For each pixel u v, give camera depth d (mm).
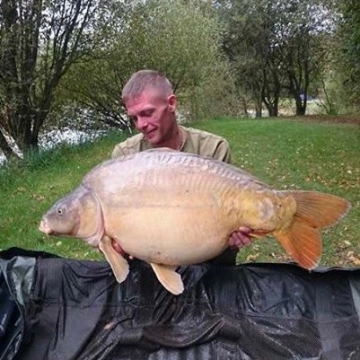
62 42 12195
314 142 13273
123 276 1980
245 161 10633
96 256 4719
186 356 2385
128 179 1970
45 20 11633
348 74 16000
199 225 1959
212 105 21078
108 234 1993
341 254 4992
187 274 2453
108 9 12922
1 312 2328
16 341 2291
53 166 9586
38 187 7898
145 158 1995
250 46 26344
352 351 2287
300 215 1915
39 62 12008
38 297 2418
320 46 25438
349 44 13422
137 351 2396
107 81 15156
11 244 5098
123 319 2424
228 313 2420
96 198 1980
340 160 10602
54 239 5195
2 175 8805
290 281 2434
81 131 15859
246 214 1949
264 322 2396
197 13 17344
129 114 2346
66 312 2428
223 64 21641
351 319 2336
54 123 14883
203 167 1975
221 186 1957
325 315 2369
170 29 15508
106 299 2445
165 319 2426
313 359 2311
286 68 27219
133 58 14781
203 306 2434
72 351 2369
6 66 11141
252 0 25156
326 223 1895
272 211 1922
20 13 11062
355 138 13945
